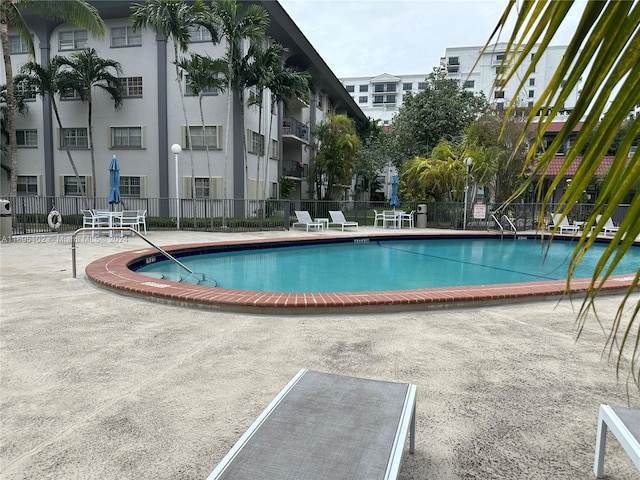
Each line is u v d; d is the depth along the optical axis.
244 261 11.29
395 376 3.19
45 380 3.04
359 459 1.54
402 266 10.89
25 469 2.03
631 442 1.68
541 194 0.82
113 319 4.61
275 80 18.14
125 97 20.16
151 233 15.70
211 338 4.02
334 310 4.90
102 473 2.00
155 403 2.71
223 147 19.62
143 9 16.33
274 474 1.46
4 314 4.77
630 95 0.59
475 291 5.66
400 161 29.02
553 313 5.09
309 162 28.42
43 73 18.47
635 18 0.57
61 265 8.09
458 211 20.47
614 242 0.69
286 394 2.08
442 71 28.58
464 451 2.23
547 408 2.72
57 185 21.12
